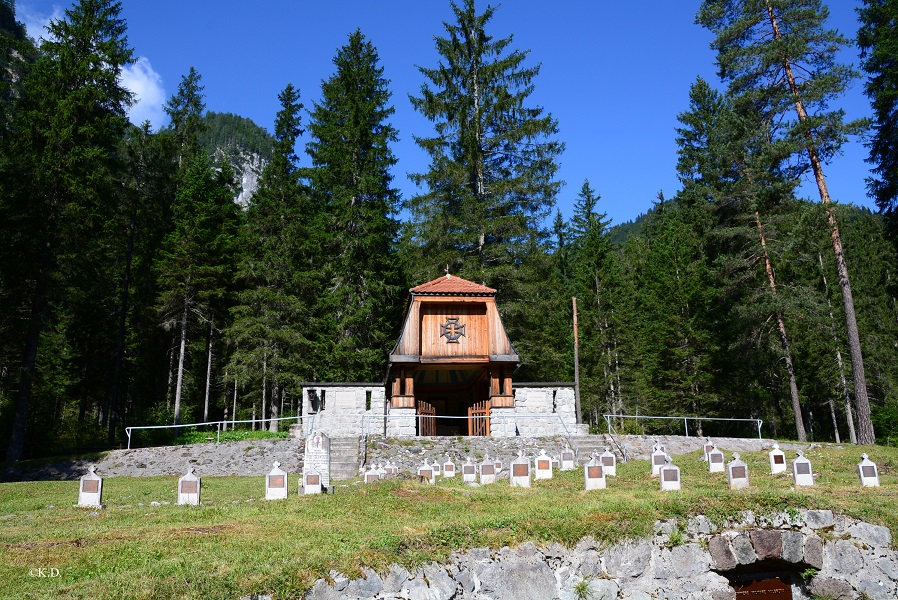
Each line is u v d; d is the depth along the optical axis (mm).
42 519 13531
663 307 41688
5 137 31828
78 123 32562
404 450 25156
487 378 32094
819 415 51656
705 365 38750
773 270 33344
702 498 12930
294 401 46438
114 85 35875
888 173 31266
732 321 35812
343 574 9562
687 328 39375
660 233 64062
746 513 12477
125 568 9641
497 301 39938
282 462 26281
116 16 37250
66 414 45531
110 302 40406
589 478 16688
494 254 39438
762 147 31297
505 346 30016
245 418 42156
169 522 12867
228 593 8633
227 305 43688
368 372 37469
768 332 34031
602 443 26812
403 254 43031
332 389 28547
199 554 10180
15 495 17984
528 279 39406
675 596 11508
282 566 9398
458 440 26172
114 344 40469
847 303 28344
